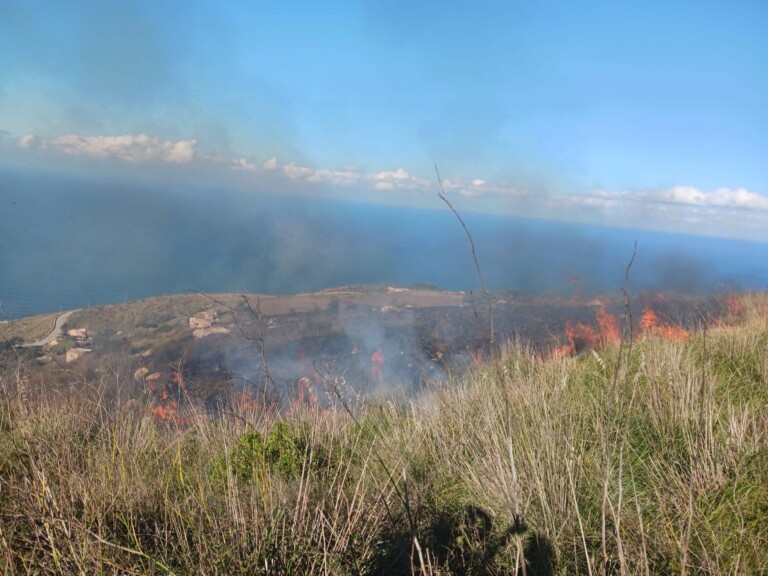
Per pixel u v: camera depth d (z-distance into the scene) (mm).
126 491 3010
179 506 3002
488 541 2883
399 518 2900
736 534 2641
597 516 2971
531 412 3904
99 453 3506
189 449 4230
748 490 2902
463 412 4242
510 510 2834
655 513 2922
